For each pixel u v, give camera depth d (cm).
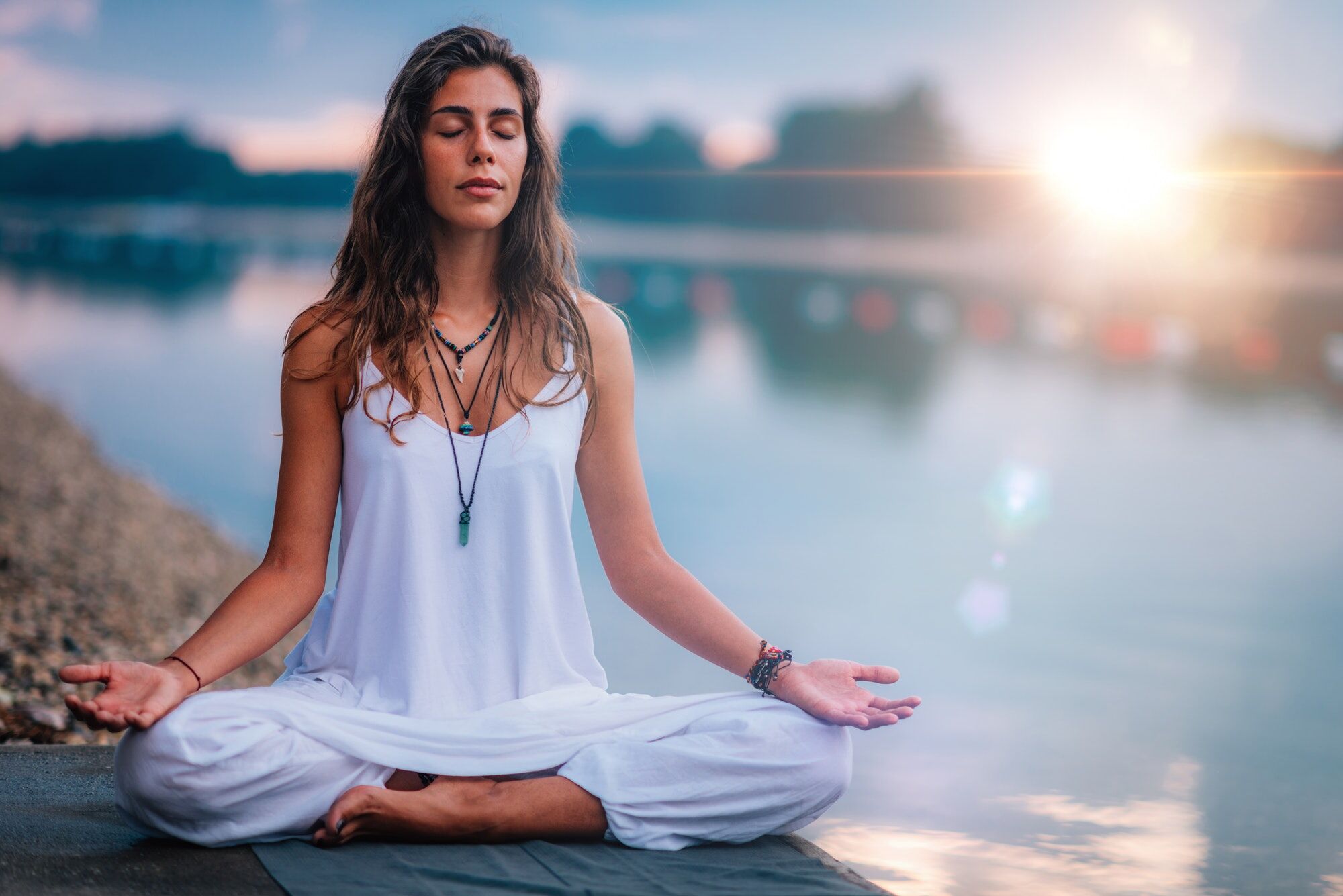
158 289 2152
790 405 1216
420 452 216
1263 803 302
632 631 474
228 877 182
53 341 1416
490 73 225
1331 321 2186
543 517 222
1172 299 2439
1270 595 550
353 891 175
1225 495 809
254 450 899
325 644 221
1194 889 245
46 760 247
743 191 3831
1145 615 514
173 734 187
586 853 200
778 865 201
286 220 3481
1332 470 908
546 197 233
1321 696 401
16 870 180
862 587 561
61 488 661
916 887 242
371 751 200
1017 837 274
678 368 1502
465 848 198
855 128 3600
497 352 226
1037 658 448
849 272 3097
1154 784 315
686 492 799
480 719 210
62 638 386
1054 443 1027
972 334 2084
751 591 554
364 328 218
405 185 224
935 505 770
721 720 213
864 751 344
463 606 218
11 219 3347
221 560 587
